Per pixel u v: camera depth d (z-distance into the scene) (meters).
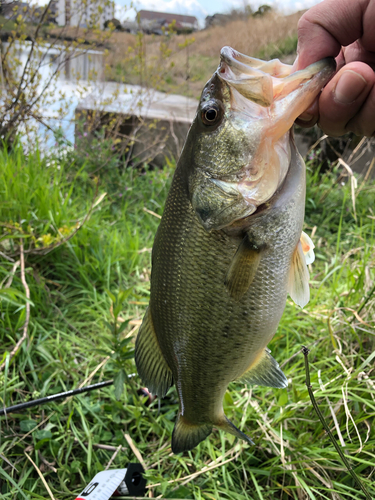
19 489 0.37
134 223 0.92
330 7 0.31
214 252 0.29
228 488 0.41
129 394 0.50
